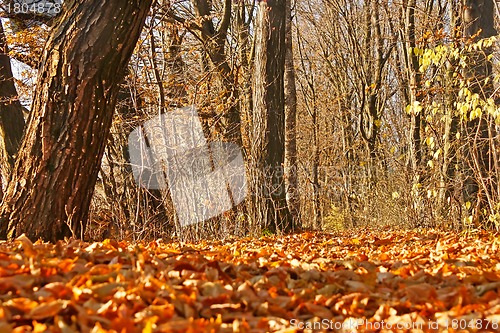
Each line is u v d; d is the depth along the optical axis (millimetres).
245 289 3588
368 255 6773
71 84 6641
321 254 6887
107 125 6949
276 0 12375
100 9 6684
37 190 6719
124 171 12625
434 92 10922
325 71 30750
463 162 10469
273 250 6688
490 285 4039
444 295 3785
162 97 12875
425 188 11242
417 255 6457
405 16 18562
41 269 3670
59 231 6820
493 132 10195
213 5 19453
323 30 28609
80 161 6781
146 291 3328
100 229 11531
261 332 3004
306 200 21828
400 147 22469
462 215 10508
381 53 24297
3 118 12547
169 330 2797
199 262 4613
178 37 16219
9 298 3189
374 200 19016
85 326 2777
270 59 12375
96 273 3820
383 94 27609
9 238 6750
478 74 10922
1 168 12641
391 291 3971
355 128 29891
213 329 2852
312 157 25516
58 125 6680
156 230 11039
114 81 6867
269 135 12203
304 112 30828
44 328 2701
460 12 12039
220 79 15828
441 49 9562
